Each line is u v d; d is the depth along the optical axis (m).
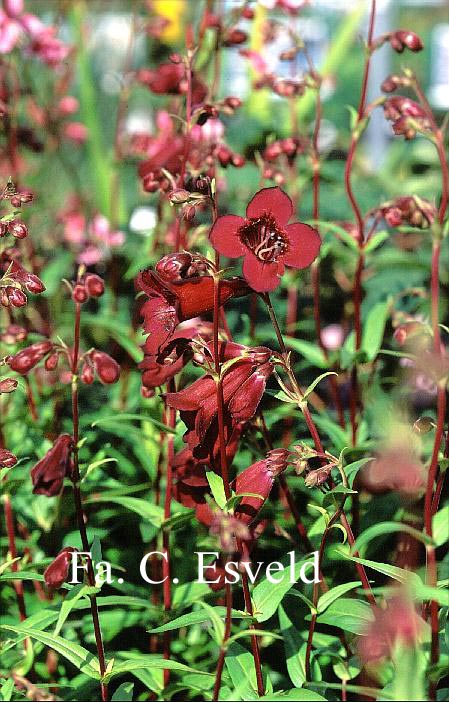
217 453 0.61
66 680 0.73
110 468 0.83
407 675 0.58
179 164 0.73
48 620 0.66
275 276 0.60
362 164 1.28
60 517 0.78
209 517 0.65
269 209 0.60
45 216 1.10
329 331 0.97
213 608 0.62
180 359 0.65
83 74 1.16
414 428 0.61
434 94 2.04
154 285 0.61
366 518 0.73
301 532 0.69
